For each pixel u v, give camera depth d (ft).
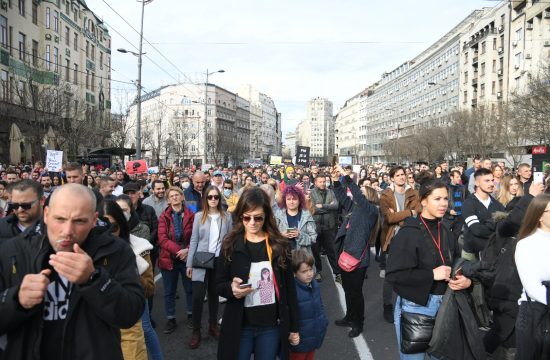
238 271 11.71
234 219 12.14
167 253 20.15
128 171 50.60
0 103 87.15
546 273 10.60
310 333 12.73
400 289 11.50
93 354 7.36
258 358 11.82
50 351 7.35
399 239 11.71
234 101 418.72
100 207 13.03
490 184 18.30
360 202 19.19
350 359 16.74
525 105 84.38
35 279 6.60
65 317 7.44
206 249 18.89
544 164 60.34
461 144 138.31
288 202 21.76
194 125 354.95
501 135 117.39
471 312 11.12
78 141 96.78
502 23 166.91
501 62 166.50
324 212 28.55
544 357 10.61
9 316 6.55
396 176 23.52
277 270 11.73
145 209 22.48
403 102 319.47
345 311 22.48
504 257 12.80
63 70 137.49
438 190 11.48
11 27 107.96
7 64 103.09
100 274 6.95
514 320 12.57
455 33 249.34
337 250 21.93
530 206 11.06
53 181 39.58
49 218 7.16
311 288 13.07
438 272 11.07
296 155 78.74
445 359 10.96
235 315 11.59
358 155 443.73
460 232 18.95
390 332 19.60
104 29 178.09
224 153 306.76
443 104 237.86
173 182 45.01
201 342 18.66
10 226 13.38
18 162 81.82
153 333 14.57
